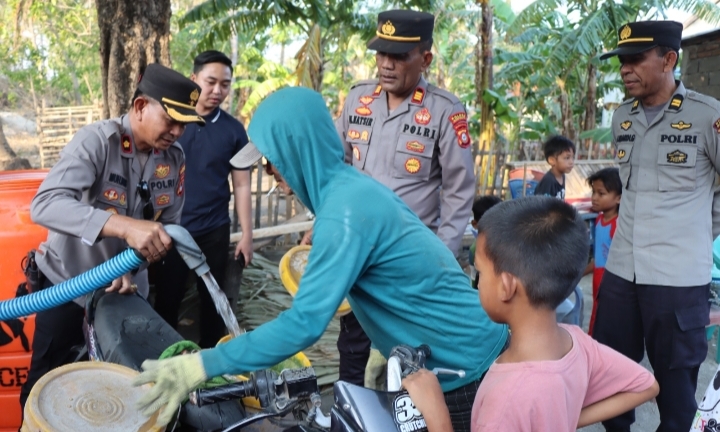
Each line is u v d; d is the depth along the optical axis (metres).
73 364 1.82
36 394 1.65
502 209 1.51
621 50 2.89
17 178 3.29
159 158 2.66
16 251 2.83
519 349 1.47
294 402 1.68
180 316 4.55
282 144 1.66
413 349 1.65
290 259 3.03
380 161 3.11
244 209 3.89
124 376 1.83
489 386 1.44
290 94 1.68
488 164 8.66
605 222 3.97
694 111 2.83
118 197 2.51
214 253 3.80
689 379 2.94
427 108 3.03
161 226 1.97
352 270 1.61
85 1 18.30
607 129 10.45
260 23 9.12
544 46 11.72
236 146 3.79
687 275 2.86
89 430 1.56
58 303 1.99
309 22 9.99
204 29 12.59
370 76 22.38
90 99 19.98
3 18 16.12
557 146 5.16
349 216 1.62
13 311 1.98
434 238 1.82
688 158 2.83
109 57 4.96
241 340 1.58
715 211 2.98
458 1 15.80
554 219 1.45
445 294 1.80
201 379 1.54
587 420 1.58
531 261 1.42
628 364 1.58
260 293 5.11
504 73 11.23
